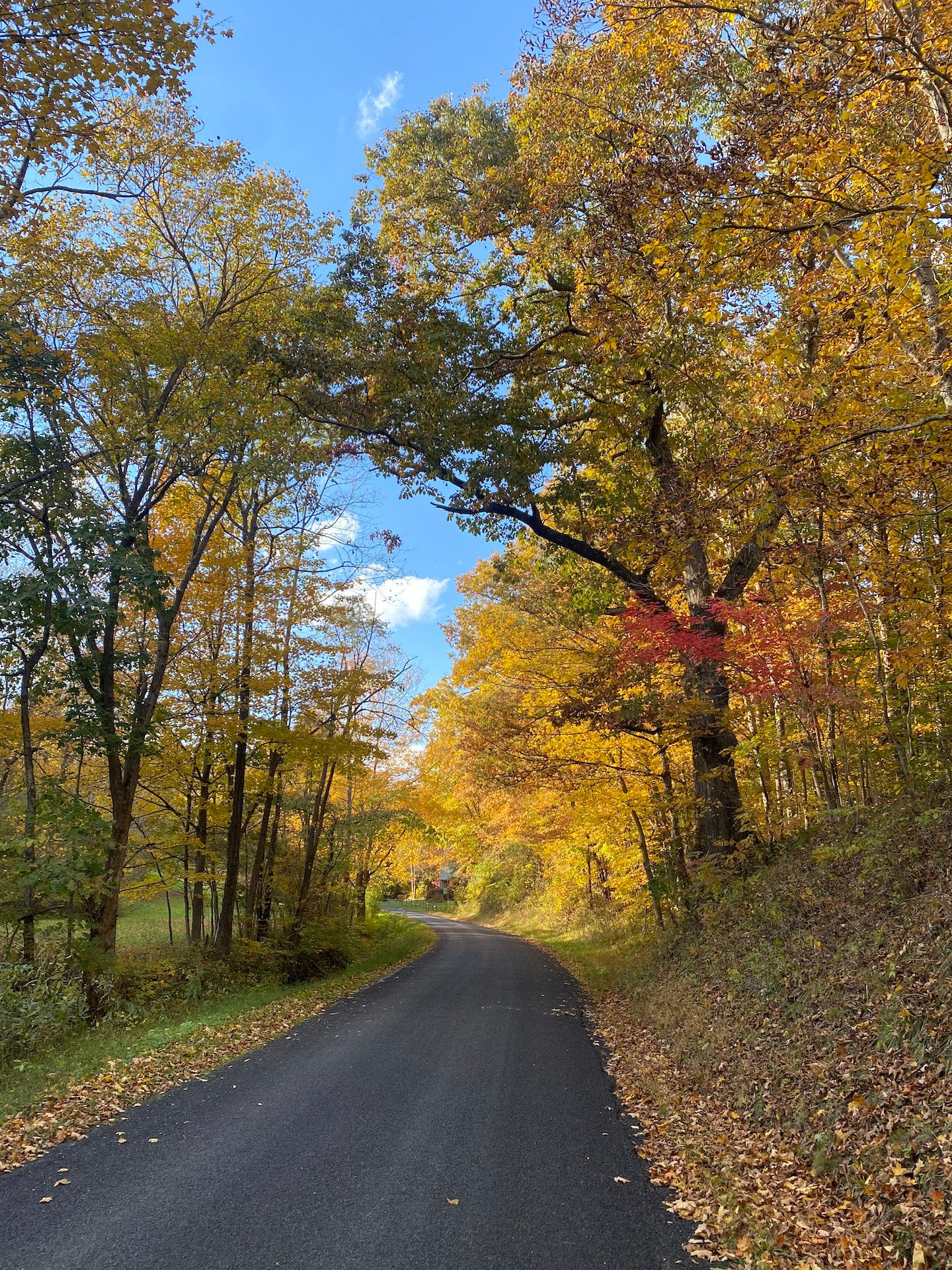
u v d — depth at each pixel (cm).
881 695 1017
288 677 1590
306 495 1683
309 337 1288
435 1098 658
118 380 1162
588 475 1489
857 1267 360
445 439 1238
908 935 643
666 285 734
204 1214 418
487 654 1781
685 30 738
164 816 1652
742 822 1245
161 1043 861
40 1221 407
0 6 612
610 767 1469
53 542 1119
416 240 1501
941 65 570
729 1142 538
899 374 785
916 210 547
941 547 871
